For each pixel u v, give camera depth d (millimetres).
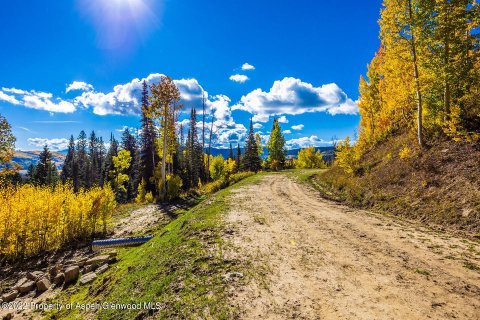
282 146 61281
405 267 7008
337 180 22641
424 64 15422
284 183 26969
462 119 15352
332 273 6730
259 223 11570
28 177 60312
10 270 12094
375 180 17531
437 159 14445
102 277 9492
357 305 5266
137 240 13711
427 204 12438
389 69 21562
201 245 8734
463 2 14273
